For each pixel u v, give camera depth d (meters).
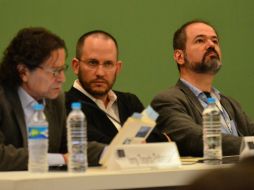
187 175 4.56
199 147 7.34
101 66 7.77
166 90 8.23
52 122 6.29
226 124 8.39
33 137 4.65
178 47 8.72
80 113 4.76
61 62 5.96
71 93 7.75
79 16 10.38
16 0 9.95
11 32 9.89
